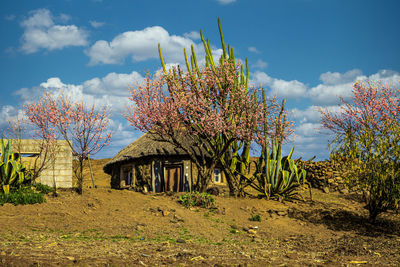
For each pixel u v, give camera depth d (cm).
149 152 2523
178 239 1220
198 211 1725
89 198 1639
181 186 2480
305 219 1803
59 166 2066
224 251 1109
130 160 2680
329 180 2445
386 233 1598
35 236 1132
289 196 2153
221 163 2230
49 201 1547
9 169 1612
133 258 870
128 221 1439
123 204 1642
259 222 1688
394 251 1179
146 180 2559
